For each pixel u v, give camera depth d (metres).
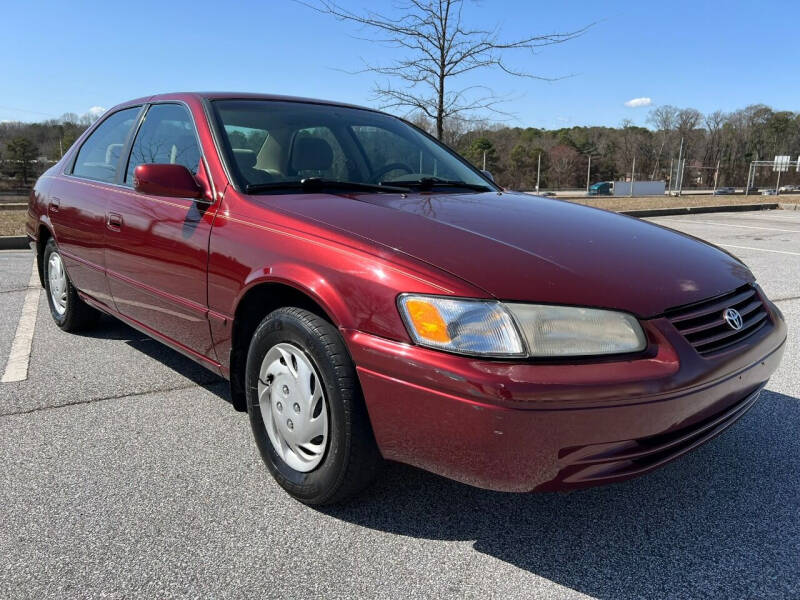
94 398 3.14
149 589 1.76
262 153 2.71
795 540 2.04
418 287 1.80
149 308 2.99
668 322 1.87
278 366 2.22
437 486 2.35
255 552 1.94
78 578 1.80
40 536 1.99
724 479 2.44
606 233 2.35
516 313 1.72
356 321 1.89
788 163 57.84
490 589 1.80
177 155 2.89
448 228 2.12
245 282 2.26
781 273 6.88
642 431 1.75
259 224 2.28
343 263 1.97
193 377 3.46
